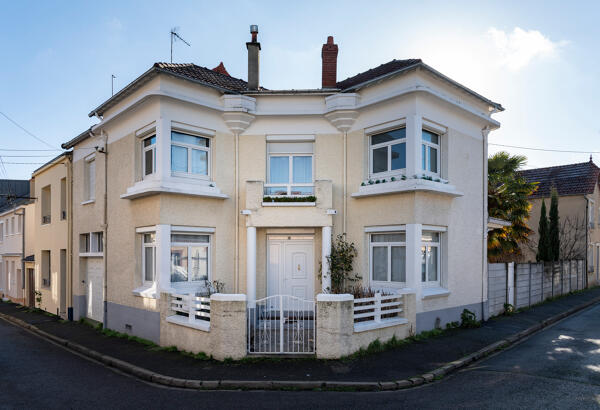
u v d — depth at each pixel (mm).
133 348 9727
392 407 5980
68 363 8992
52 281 17094
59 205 16547
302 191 11531
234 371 7445
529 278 15953
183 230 10445
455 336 10148
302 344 8805
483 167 12734
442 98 10516
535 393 6477
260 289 11406
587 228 23281
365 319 9391
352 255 10859
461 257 11617
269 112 11359
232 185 11391
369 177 11070
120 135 11961
